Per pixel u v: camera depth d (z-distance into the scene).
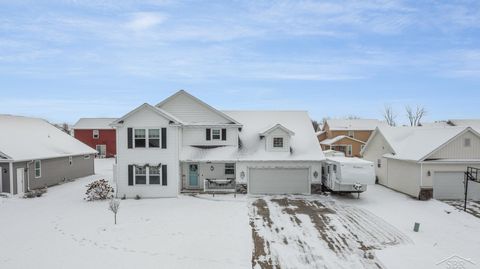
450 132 20.09
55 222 14.34
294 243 12.02
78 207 17.28
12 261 10.20
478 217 15.79
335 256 10.83
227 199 19.55
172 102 22.97
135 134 20.22
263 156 21.47
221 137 22.61
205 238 12.41
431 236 12.95
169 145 20.22
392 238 12.67
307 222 14.75
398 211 16.84
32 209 16.78
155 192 20.20
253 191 21.44
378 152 26.08
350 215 16.02
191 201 19.05
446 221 15.09
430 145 20.12
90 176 29.50
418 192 19.66
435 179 19.52
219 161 21.17
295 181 21.47
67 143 27.89
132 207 17.45
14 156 20.09
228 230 13.43
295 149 22.16
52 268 9.70
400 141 23.78
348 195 21.03
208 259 10.47
